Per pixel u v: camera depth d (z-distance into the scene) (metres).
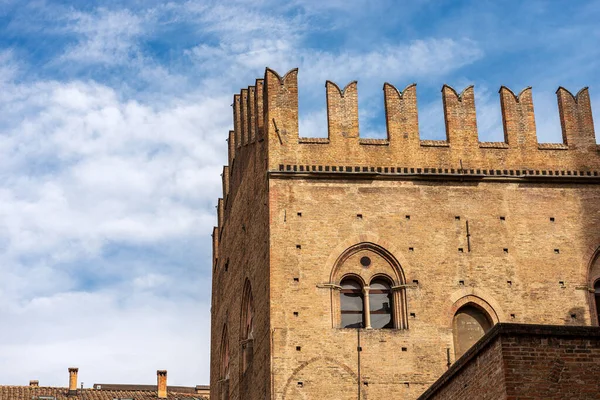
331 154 50.16
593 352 28.28
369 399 46.41
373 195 49.81
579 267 49.62
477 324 48.59
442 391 33.50
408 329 47.69
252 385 50.72
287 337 46.88
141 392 87.50
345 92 51.44
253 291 51.81
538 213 50.38
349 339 47.19
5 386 83.50
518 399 27.84
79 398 83.19
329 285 47.88
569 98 52.62
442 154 50.91
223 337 62.69
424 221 49.66
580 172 51.31
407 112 51.47
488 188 50.56
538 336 28.41
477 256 49.31
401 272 48.62
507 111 52.03
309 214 49.06
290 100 50.84
